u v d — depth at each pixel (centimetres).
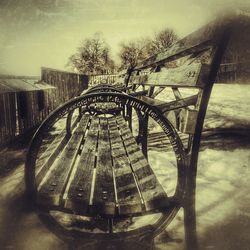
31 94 802
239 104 859
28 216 219
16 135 666
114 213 146
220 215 233
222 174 325
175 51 197
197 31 165
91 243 168
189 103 165
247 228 208
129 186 163
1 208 190
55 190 160
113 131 313
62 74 1300
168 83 197
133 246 163
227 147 421
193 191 162
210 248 184
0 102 568
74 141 269
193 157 160
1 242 193
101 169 188
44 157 240
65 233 171
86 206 147
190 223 163
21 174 374
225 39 138
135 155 213
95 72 5084
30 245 191
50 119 170
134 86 407
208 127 561
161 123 166
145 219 232
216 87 1286
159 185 160
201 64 151
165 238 200
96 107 537
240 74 1042
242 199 260
